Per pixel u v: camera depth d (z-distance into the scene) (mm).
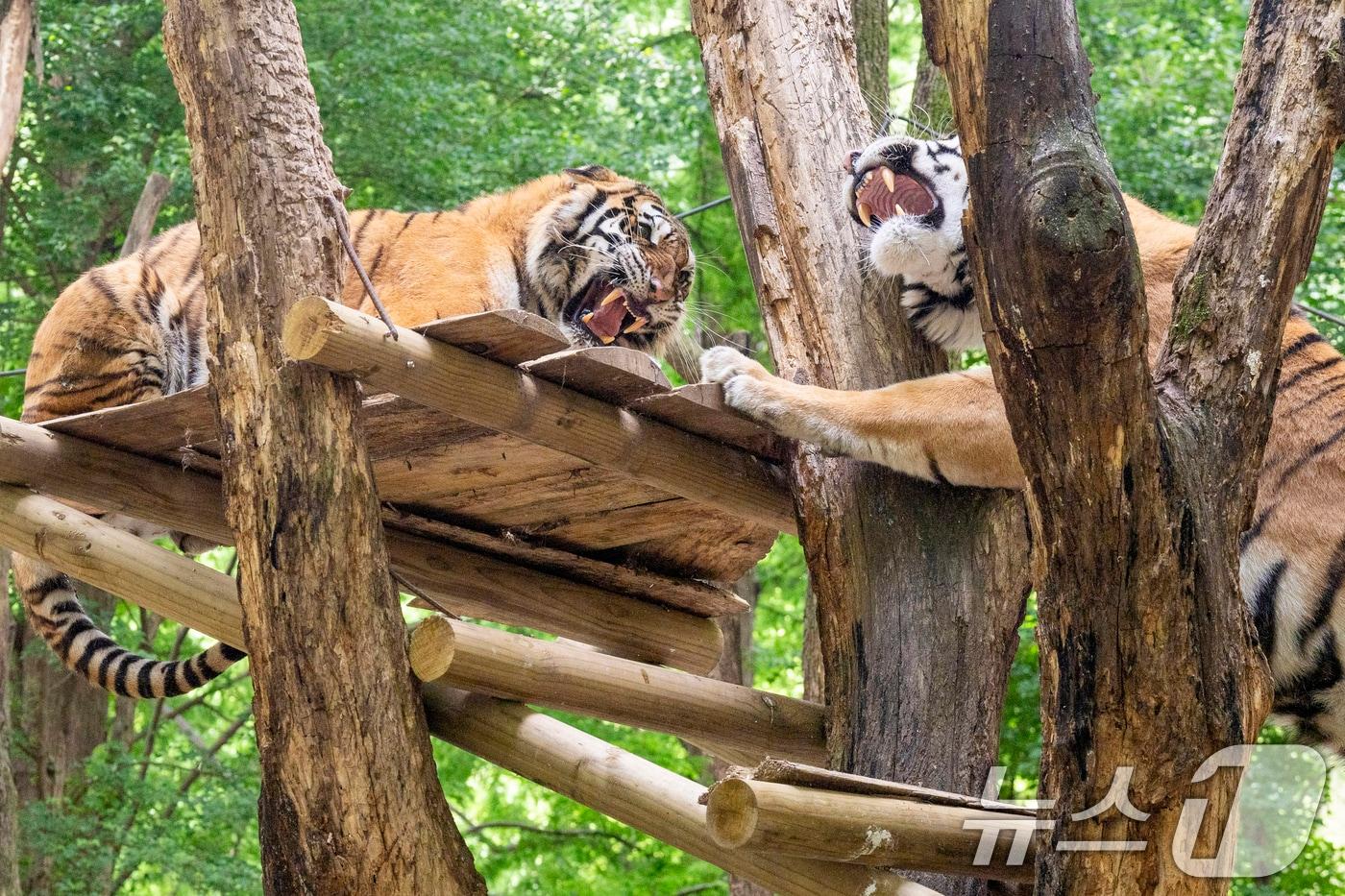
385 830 3346
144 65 12430
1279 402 4184
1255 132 2982
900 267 4539
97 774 11875
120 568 4023
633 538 4758
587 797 3682
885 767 4109
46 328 5363
